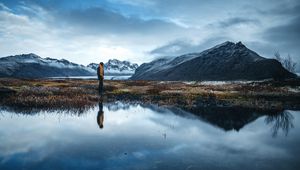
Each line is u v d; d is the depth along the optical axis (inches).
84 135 503.5
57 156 372.2
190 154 391.9
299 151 416.2
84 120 675.4
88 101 1062.4
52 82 2212.1
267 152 408.8
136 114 804.6
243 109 941.2
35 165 334.3
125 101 1187.9
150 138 487.8
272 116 797.2
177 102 1129.4
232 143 463.2
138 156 377.4
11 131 530.9
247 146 443.8
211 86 2012.8
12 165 333.1
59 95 1172.5
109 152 394.0
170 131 555.2
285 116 800.9
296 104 1061.8
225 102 1105.4
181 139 485.1
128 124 629.9
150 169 327.0
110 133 525.0
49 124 613.3
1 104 936.3
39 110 835.4
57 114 768.9
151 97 1306.6
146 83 2593.5
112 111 864.3
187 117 756.6
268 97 1254.3
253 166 343.6
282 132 564.7
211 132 552.7
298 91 1451.8
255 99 1189.1
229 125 639.8
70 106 925.8
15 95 1109.1
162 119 714.2
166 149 416.2
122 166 335.6
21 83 1846.7
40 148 411.2
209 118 740.7
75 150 401.7
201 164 348.2
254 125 644.1
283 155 394.0
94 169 323.9
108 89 1654.8
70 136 492.7
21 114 754.8
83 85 1845.5
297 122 696.4
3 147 414.6
